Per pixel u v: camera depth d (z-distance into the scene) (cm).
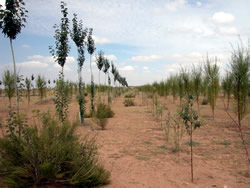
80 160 346
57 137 355
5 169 330
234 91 695
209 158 523
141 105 2158
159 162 495
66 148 338
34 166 323
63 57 816
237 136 770
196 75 1293
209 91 1121
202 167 460
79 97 1075
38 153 321
